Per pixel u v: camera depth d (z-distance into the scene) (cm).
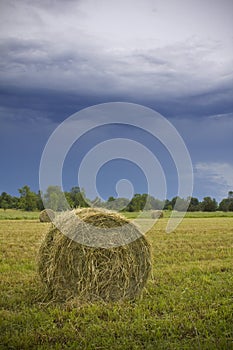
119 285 725
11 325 555
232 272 920
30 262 1028
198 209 5556
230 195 5578
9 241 1446
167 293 726
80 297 701
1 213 4591
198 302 662
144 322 572
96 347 490
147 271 749
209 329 548
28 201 5503
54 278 721
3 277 838
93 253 718
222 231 1880
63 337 518
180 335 527
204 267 965
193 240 1506
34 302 690
